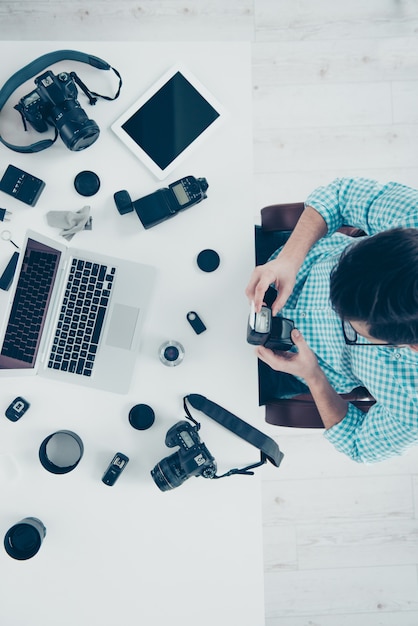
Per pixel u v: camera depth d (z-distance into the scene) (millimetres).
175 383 1331
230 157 1372
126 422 1321
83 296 1319
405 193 1239
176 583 1287
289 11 2189
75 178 1349
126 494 1300
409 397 1197
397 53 2207
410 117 2201
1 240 1348
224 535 1299
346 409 1332
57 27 2146
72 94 1271
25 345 1269
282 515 2078
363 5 2201
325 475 2090
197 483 1305
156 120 1361
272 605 2055
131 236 1354
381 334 971
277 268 1277
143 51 1376
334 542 2078
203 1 2174
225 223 1366
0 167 1350
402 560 2082
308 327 1432
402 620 2064
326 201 1352
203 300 1351
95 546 1285
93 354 1310
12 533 1256
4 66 1355
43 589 1271
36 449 1309
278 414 1412
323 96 2193
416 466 2109
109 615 1276
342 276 953
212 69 1381
